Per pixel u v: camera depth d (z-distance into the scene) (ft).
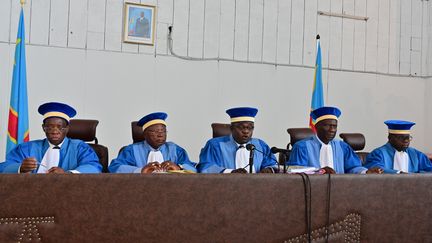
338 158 12.74
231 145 12.29
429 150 21.68
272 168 9.92
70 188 5.42
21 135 14.02
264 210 6.01
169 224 5.69
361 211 6.47
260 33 19.53
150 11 18.01
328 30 20.54
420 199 6.82
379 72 21.34
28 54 16.62
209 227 5.81
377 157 13.03
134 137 12.54
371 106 21.16
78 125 11.64
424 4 21.86
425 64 21.77
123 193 5.56
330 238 6.30
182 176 5.73
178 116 18.35
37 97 16.72
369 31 21.21
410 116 21.81
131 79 17.81
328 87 20.48
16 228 5.28
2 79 16.28
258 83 19.45
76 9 17.21
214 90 18.85
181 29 18.47
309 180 6.19
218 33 18.94
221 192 5.85
